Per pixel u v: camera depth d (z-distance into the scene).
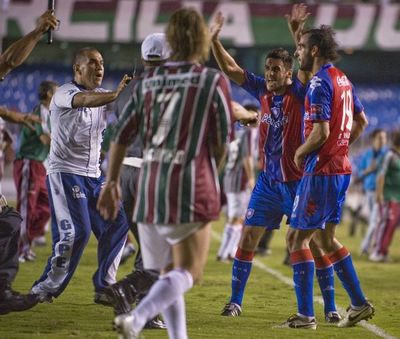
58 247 27.47
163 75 19.33
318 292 35.38
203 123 19.06
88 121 27.70
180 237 19.22
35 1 99.62
